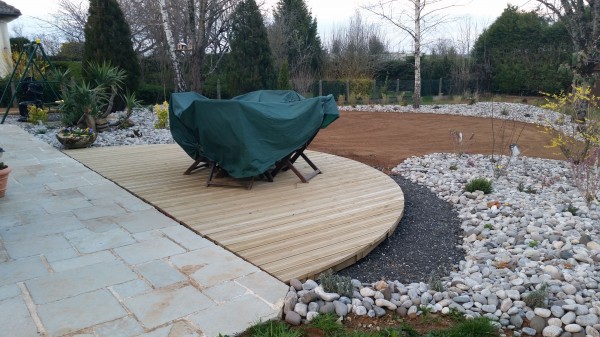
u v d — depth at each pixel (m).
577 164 5.68
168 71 19.75
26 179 5.70
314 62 25.03
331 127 12.40
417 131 11.65
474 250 3.80
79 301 2.64
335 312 2.67
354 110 16.80
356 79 20.55
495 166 6.86
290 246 3.59
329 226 4.10
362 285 3.02
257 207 4.66
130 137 9.41
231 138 5.11
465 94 19.16
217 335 2.32
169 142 9.09
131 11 21.56
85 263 3.18
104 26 11.43
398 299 2.82
